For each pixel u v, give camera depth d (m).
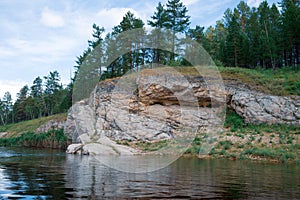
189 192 5.66
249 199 5.16
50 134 28.61
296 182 6.98
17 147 26.56
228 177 7.75
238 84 21.91
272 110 18.59
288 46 31.67
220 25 52.88
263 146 15.03
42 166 10.02
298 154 13.24
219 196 5.36
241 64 34.53
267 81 22.64
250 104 19.44
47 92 55.78
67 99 37.28
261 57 34.00
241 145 15.33
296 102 18.55
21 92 66.19
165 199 5.06
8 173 8.18
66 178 7.22
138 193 5.50
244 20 50.12
